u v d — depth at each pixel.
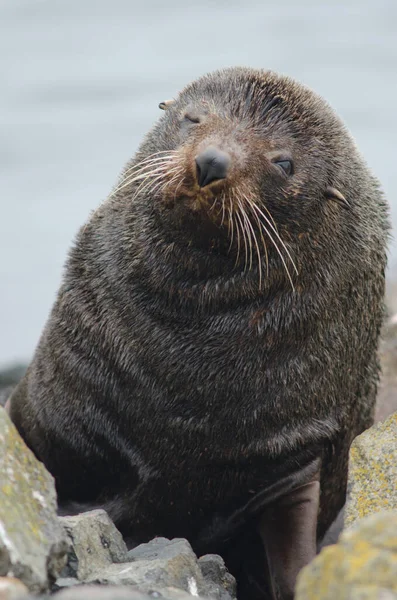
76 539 22.95
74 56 170.38
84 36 183.62
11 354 77.88
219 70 31.27
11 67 162.88
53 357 31.39
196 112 29.75
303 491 30.98
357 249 31.03
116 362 29.98
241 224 27.14
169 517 31.06
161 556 24.19
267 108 29.34
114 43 178.38
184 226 27.84
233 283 28.84
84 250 31.84
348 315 31.22
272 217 28.56
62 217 102.50
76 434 30.80
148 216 29.47
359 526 17.38
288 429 30.45
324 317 30.25
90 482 31.38
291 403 30.25
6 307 84.44
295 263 29.16
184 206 27.30
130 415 30.06
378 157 117.94
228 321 29.33
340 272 30.38
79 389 30.58
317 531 34.62
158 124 32.00
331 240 30.00
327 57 167.88
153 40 182.50
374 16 194.50
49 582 20.20
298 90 30.28
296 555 29.56
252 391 29.77
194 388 29.61
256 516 31.27
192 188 26.92
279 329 29.55
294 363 30.03
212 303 29.09
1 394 47.44
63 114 138.25
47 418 31.22
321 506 33.66
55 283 88.38
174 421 29.80
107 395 30.20
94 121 134.38
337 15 196.00
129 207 30.72
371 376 34.69
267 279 28.92
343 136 31.20
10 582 17.44
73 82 153.62
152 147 31.14
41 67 162.12
